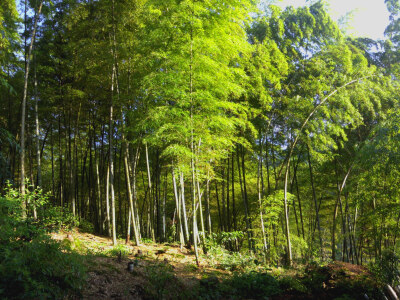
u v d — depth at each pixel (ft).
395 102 30.94
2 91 30.71
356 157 29.07
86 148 43.78
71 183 35.55
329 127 30.09
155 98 25.16
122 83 30.48
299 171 43.52
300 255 31.04
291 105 30.66
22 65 32.27
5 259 9.50
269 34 31.71
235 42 24.29
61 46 31.60
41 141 45.03
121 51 26.66
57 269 10.99
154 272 16.31
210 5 22.76
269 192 37.37
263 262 26.73
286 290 17.66
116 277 14.60
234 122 26.02
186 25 22.11
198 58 21.45
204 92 21.53
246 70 31.50
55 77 34.12
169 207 56.54
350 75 31.48
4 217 11.55
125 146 27.68
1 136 14.52
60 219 26.09
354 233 31.40
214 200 48.57
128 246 27.45
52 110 34.76
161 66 23.76
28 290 9.30
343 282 17.02
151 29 23.90
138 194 51.80
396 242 27.17
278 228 31.71
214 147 27.37
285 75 33.63
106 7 26.45
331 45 31.60
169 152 20.93
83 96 31.94
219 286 17.04
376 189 26.78
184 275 18.53
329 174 40.19
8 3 25.45
